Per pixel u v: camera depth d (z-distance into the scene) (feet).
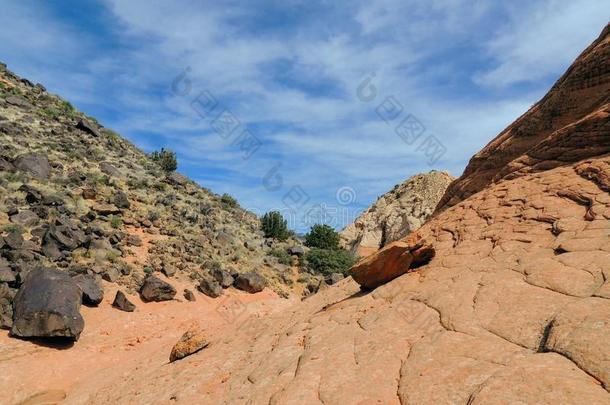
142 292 78.48
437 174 242.37
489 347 21.81
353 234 232.12
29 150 113.80
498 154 59.72
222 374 35.70
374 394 21.43
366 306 37.47
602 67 47.34
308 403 22.47
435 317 28.12
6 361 49.37
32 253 70.90
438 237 47.14
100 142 159.94
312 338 34.14
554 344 19.39
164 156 175.73
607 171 35.70
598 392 15.21
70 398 43.78
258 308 84.74
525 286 26.66
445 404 18.31
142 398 36.58
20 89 175.22
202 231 117.19
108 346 60.29
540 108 55.26
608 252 25.98
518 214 39.40
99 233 89.25
